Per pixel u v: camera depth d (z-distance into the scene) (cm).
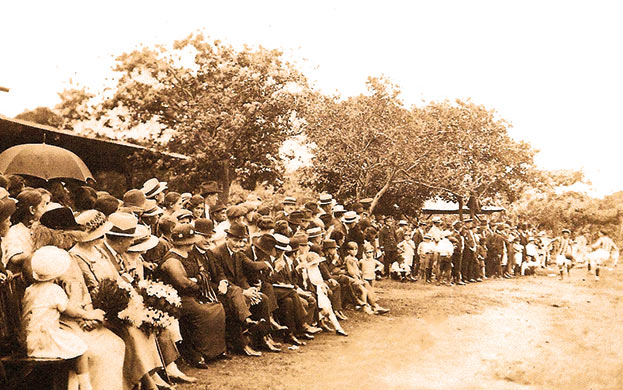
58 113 2416
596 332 1068
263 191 2788
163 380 657
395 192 2664
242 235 859
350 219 1402
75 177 1008
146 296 603
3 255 551
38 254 495
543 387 726
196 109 2492
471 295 1548
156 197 998
